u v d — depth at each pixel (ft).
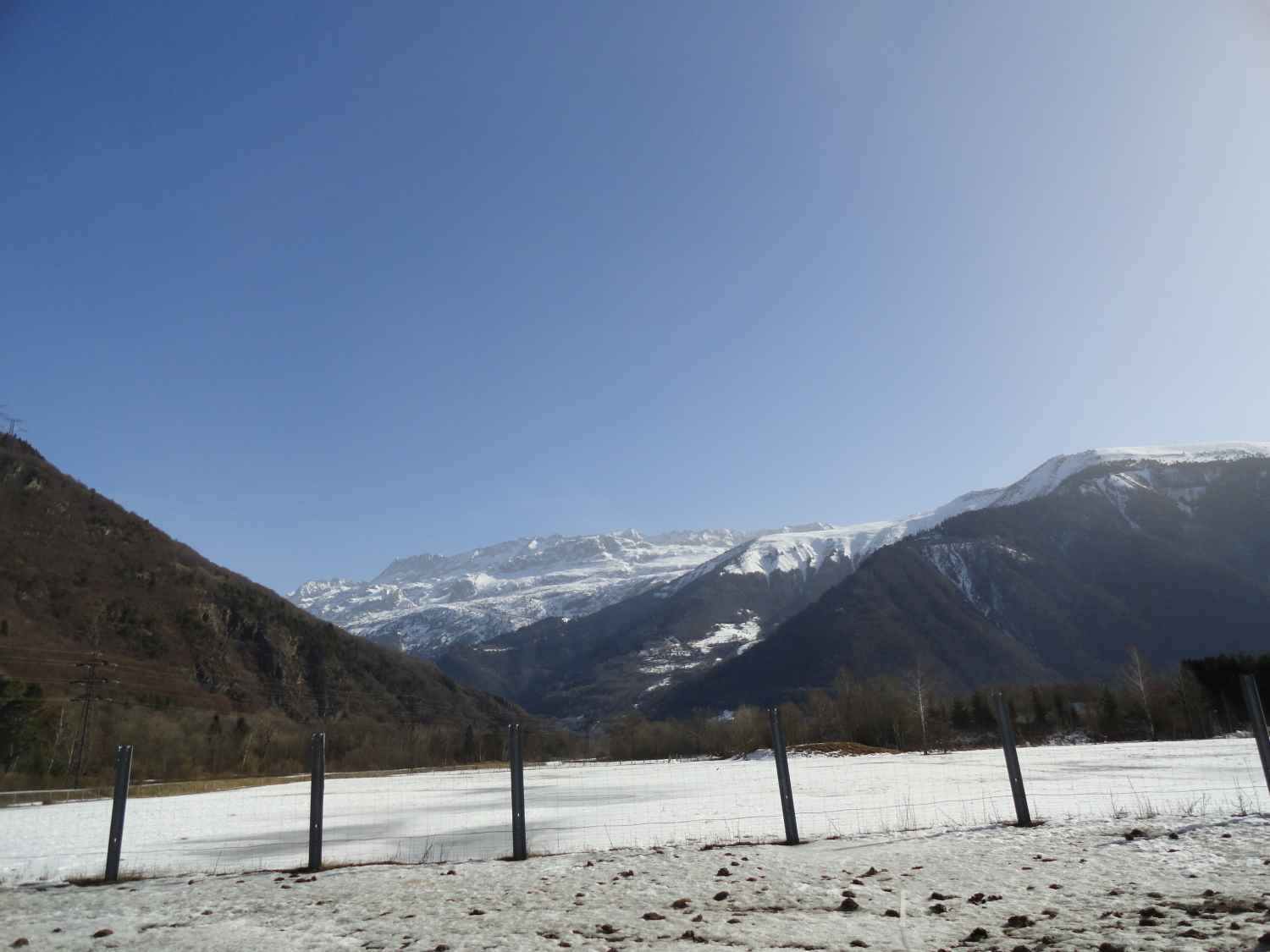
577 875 35.70
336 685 554.46
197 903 33.30
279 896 33.99
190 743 296.51
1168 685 302.66
